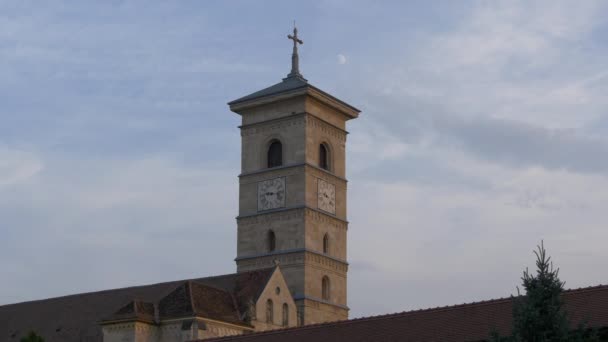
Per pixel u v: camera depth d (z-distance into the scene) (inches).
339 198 5905.5
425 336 2760.8
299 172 5693.9
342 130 6038.4
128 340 4431.6
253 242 5767.7
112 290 5467.5
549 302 2253.9
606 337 2501.2
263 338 3075.8
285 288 5147.6
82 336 5078.7
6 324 5575.8
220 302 4827.8
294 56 6112.2
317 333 2987.2
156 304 4638.3
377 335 2854.3
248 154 5925.2
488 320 2716.5
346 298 5782.5
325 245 5743.1
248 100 5905.5
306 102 5772.6
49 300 5669.3
